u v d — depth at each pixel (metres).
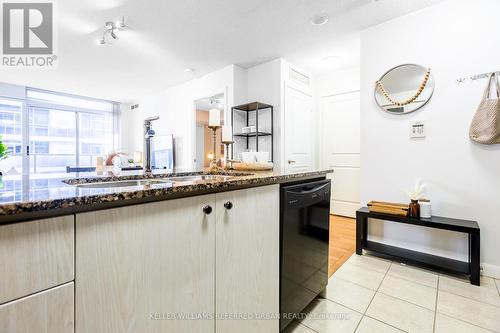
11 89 4.69
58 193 0.61
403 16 2.38
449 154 2.13
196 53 3.36
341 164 3.99
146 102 5.71
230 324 0.99
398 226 2.44
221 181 0.92
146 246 0.71
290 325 1.40
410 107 2.32
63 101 5.44
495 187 1.94
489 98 1.96
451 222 1.97
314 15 2.46
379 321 1.42
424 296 1.68
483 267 1.98
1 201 0.49
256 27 2.71
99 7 2.33
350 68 3.89
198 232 0.86
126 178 1.39
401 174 2.38
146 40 2.99
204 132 7.24
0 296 0.48
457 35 2.09
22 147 4.82
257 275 1.11
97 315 0.62
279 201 1.25
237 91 3.79
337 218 3.84
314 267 1.51
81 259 0.59
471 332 1.32
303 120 3.95
